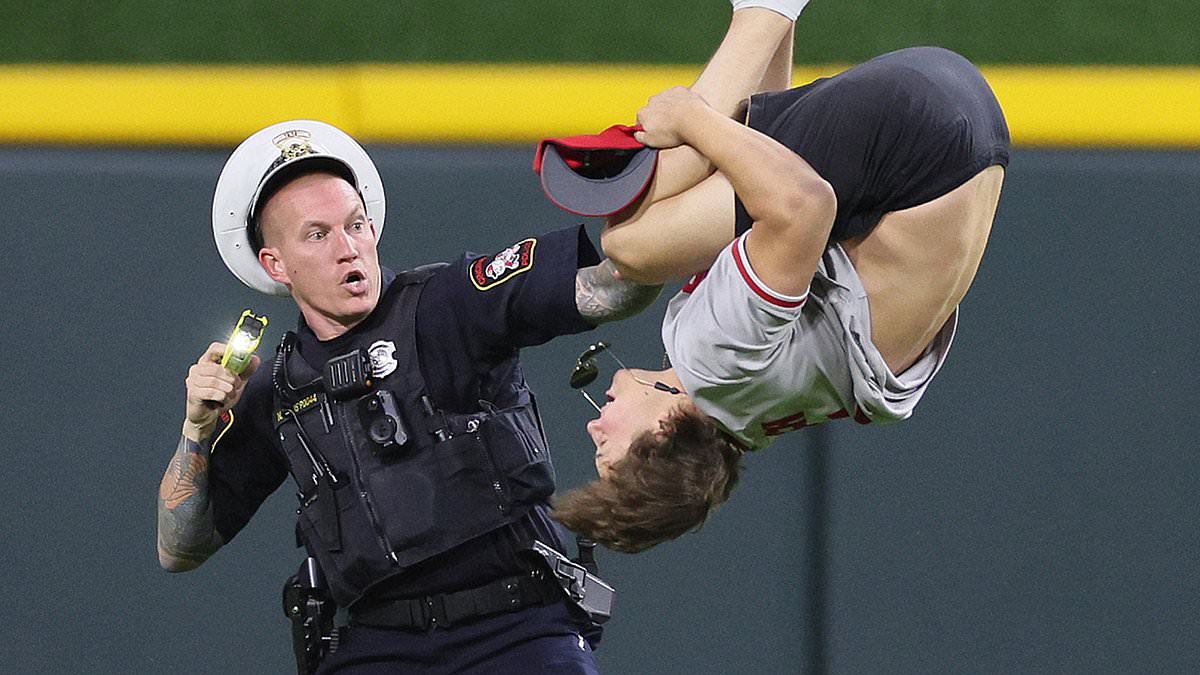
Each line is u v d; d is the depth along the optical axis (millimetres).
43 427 15617
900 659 15578
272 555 15633
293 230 11070
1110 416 15680
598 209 9258
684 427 9945
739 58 10000
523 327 10711
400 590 11102
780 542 15625
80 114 15586
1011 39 19906
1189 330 15656
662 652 15602
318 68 16375
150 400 15586
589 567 11461
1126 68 18953
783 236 8695
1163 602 15680
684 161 9289
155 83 15680
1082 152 15758
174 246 15562
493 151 15719
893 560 15586
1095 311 15680
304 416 11133
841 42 19891
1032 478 15641
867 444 15594
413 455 10961
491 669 10984
